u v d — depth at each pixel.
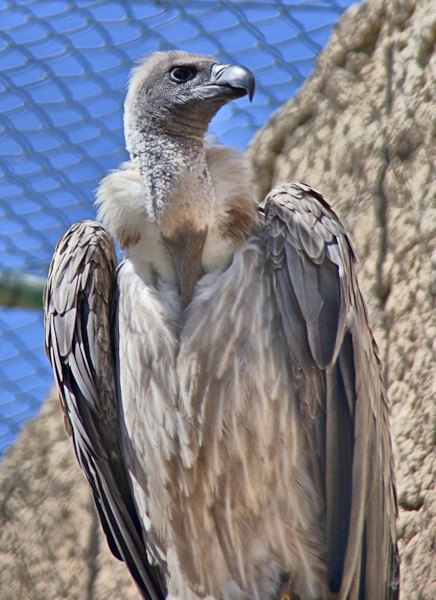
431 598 10.73
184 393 9.98
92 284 10.42
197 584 10.35
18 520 15.79
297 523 10.09
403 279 12.51
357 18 14.63
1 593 15.42
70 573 14.98
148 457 10.23
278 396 9.96
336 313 9.82
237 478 10.05
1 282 13.70
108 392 10.50
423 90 13.26
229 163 10.41
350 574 9.60
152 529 10.48
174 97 10.73
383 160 13.44
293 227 9.99
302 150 14.79
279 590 10.17
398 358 12.14
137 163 10.67
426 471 11.45
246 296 10.05
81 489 15.44
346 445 9.81
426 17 13.59
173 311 10.16
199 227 10.20
